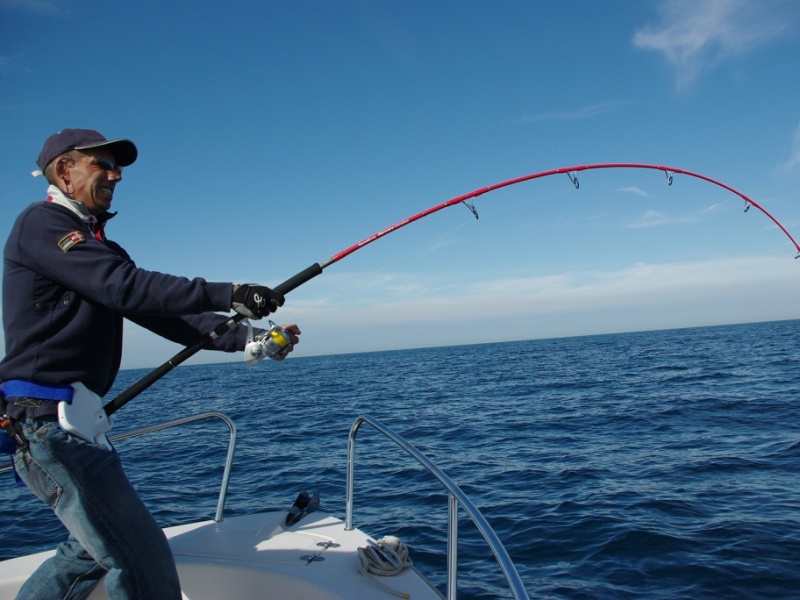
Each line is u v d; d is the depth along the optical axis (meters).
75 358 1.66
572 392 17.72
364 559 2.28
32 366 1.61
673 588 4.11
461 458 8.84
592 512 5.75
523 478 7.32
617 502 6.02
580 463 7.92
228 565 2.38
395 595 2.13
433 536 5.36
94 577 2.01
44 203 1.69
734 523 5.18
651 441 9.12
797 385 14.84
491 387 21.80
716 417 10.86
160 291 1.60
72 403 1.64
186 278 1.66
